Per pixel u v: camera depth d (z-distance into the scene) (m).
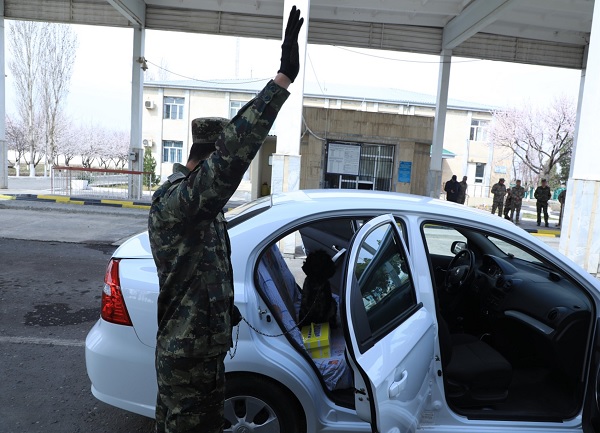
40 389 3.36
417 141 17.72
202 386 1.75
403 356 1.97
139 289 2.45
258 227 2.54
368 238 2.20
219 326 1.76
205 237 1.76
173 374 1.74
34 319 4.70
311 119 17.33
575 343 2.79
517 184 18.33
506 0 12.97
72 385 3.44
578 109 18.36
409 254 2.54
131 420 3.03
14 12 17.30
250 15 17.50
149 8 17.50
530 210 29.72
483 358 2.79
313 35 17.78
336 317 2.99
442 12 15.85
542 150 34.19
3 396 3.23
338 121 17.39
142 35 17.47
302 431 2.48
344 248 3.76
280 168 8.88
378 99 32.44
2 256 7.14
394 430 1.81
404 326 2.15
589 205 6.78
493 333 3.33
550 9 15.55
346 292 1.86
